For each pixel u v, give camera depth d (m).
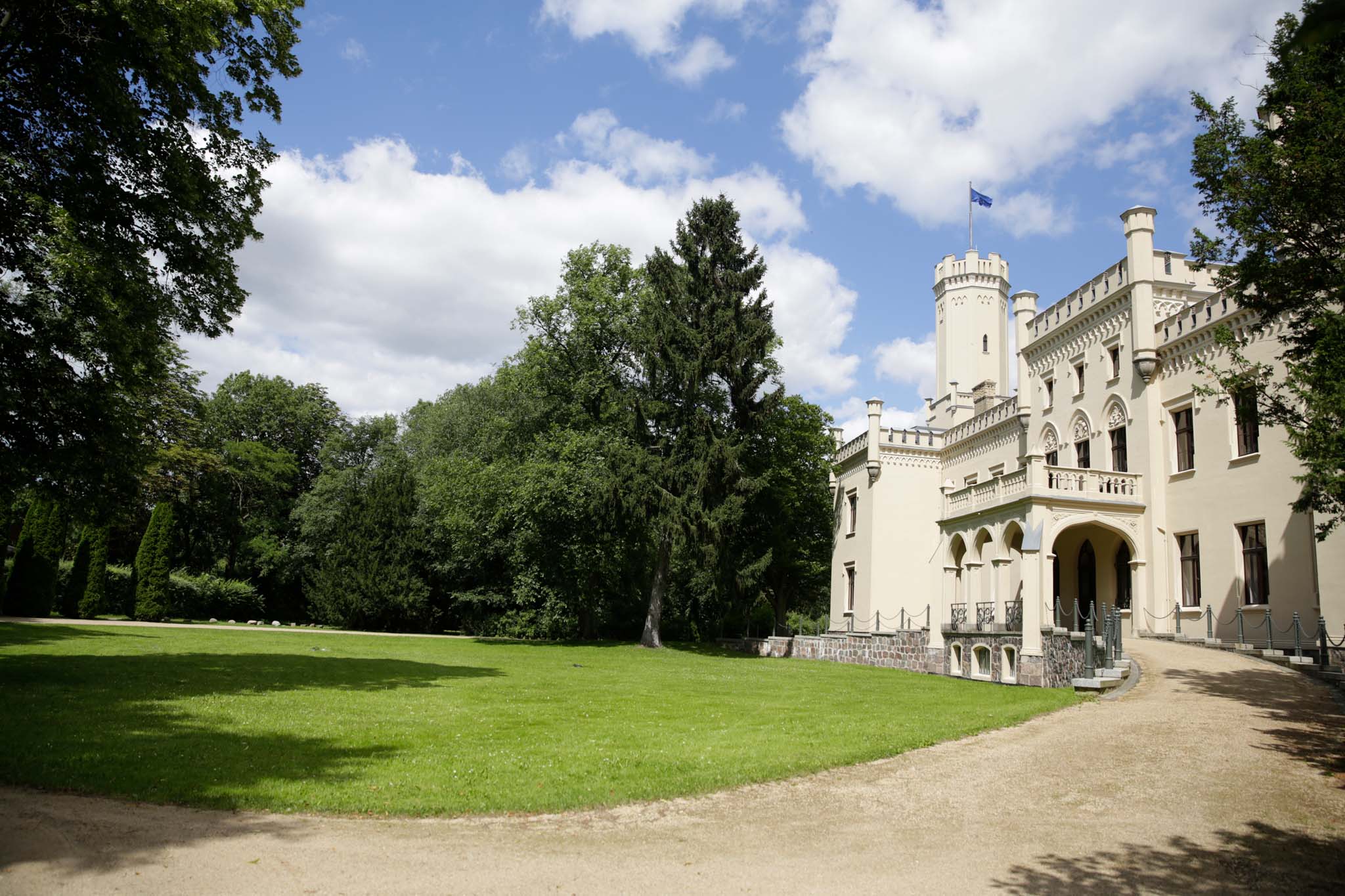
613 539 35.44
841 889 5.98
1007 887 6.07
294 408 57.03
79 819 6.88
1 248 12.44
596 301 37.09
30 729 10.09
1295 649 19.55
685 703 15.97
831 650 32.91
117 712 11.59
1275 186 11.52
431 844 6.68
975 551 26.69
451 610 43.00
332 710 12.97
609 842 6.95
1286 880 6.25
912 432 37.44
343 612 41.09
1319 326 10.80
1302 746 10.54
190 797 7.59
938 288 48.38
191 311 14.96
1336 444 10.15
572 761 9.90
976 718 13.85
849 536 38.50
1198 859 6.73
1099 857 6.77
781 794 8.79
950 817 7.94
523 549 35.12
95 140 13.09
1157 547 24.52
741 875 6.22
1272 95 11.77
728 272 34.84
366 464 58.28
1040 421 31.06
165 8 11.88
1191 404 24.09
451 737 11.23
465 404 46.72
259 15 14.12
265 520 51.66
